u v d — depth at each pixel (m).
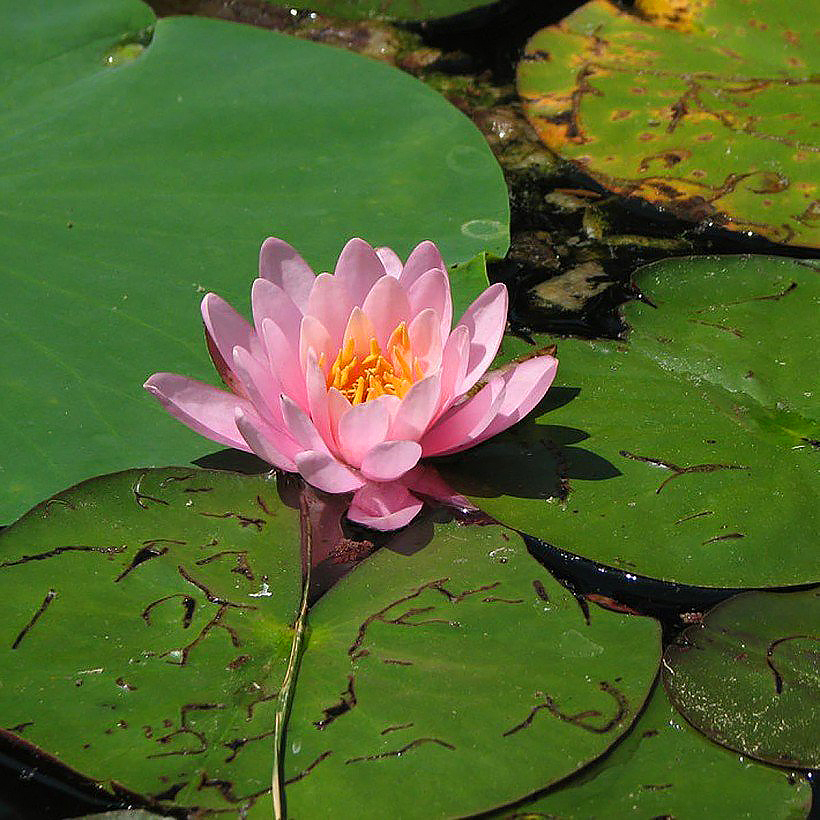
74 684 1.71
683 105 1.93
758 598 1.74
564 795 1.69
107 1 1.94
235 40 1.94
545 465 1.77
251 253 1.83
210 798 1.69
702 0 1.98
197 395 1.76
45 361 1.79
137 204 1.85
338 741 1.70
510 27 2.02
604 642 1.72
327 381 1.78
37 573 1.73
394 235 1.85
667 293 1.83
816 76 1.94
